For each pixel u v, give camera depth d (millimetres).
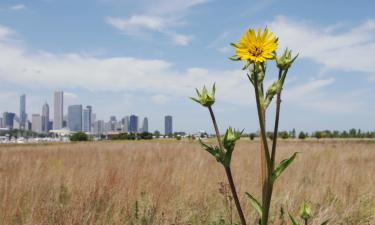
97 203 6551
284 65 2000
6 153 19547
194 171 10250
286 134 84062
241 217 2090
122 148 24953
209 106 2170
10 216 6086
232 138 2096
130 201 6773
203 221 5738
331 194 7375
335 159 15102
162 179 8773
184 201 6973
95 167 11664
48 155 18047
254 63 1915
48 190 7910
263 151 2047
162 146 26469
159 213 6074
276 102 2008
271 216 5520
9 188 7688
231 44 1938
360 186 8609
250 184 8578
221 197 7090
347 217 5742
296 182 8328
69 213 5727
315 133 88938
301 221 5230
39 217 5844
